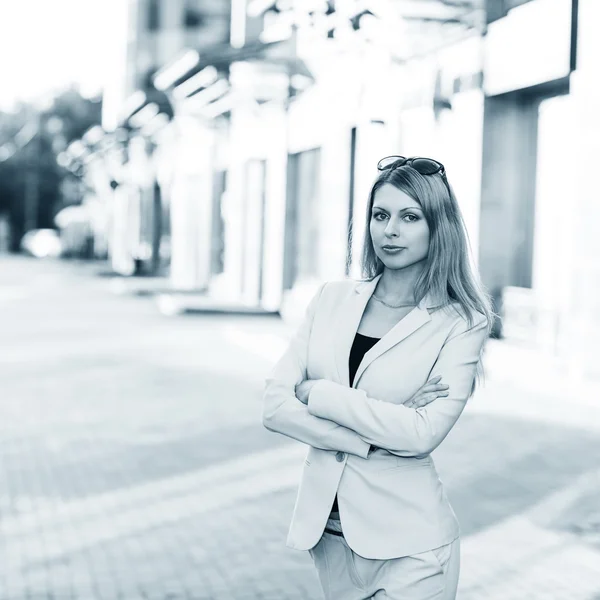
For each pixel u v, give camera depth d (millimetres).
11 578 5195
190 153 30578
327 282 2930
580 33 12039
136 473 7660
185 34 37250
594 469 7719
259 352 16094
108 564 5438
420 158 2752
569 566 5402
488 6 13516
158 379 12875
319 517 2686
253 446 8703
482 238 14195
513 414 10102
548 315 13195
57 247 69562
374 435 2609
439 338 2711
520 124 14180
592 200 11828
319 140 19703
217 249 28453
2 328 19656
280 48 18859
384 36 14406
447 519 2686
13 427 9539
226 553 5629
